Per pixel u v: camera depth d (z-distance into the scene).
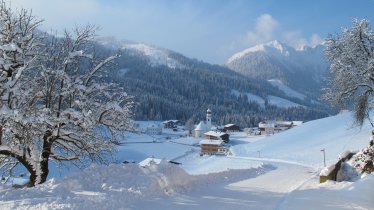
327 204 13.50
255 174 25.52
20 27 18.81
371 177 16.75
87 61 20.92
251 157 61.91
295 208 12.75
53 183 13.59
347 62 36.78
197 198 14.14
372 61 34.25
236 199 14.41
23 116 16.25
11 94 17.20
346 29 37.47
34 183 18.72
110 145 21.17
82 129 20.11
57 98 19.94
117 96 21.11
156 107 196.25
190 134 158.50
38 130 17.86
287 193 16.39
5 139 18.53
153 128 156.38
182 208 12.25
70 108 18.28
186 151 103.62
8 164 21.28
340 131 60.88
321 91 40.72
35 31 20.02
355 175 20.59
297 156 52.00
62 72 18.67
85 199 11.49
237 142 123.88
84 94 20.00
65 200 11.28
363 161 21.38
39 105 19.41
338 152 46.91
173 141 125.94
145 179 14.40
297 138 68.00
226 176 21.89
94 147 20.72
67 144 20.86
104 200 11.55
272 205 13.38
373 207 13.11
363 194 15.16
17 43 18.27
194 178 17.64
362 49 36.31
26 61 18.34
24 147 17.94
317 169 31.06
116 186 13.48
